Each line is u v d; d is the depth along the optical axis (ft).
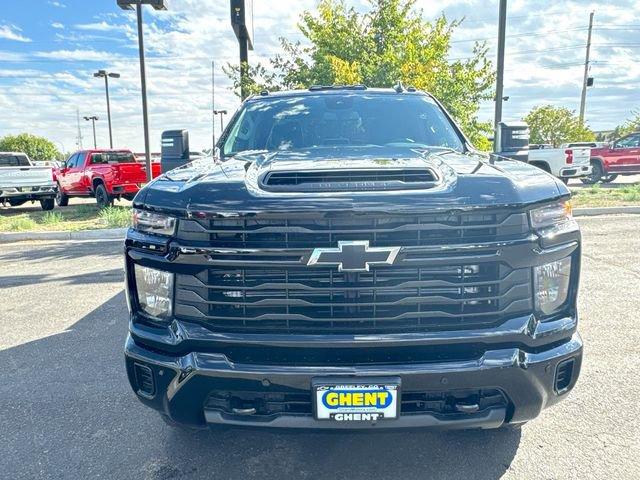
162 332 7.87
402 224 7.16
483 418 7.54
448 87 42.19
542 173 8.54
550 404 8.03
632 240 27.63
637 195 42.96
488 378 7.34
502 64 41.34
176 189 8.05
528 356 7.50
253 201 7.34
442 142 12.05
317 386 7.26
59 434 10.28
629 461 8.93
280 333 7.44
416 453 9.37
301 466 9.09
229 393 7.72
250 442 9.87
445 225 7.21
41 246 32.76
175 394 7.75
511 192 7.50
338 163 8.67
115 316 17.57
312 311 7.41
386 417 7.31
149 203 8.04
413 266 7.18
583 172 58.08
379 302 7.30
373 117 12.78
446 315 7.34
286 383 7.35
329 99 13.51
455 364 7.30
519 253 7.39
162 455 9.50
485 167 8.56
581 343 8.10
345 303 7.30
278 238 7.29
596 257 23.90
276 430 7.61
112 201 52.75
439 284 7.29
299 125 12.57
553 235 7.68
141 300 8.20
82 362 13.76
